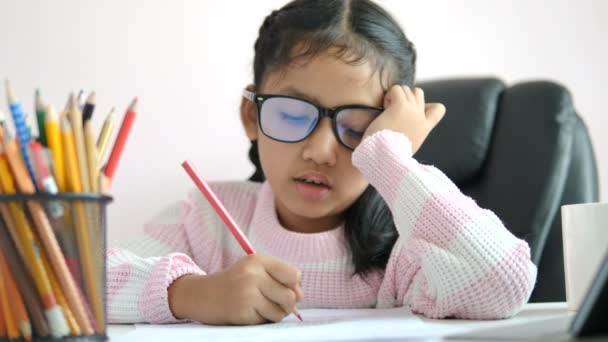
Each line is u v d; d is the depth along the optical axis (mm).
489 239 757
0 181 512
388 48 946
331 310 876
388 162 829
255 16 1567
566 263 773
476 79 1316
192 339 579
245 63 1560
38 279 513
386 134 857
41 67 1487
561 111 1228
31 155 500
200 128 1540
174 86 1532
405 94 933
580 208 752
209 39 1548
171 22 1534
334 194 926
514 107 1274
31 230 510
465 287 733
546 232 1194
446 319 744
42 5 1492
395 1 1618
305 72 916
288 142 918
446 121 1296
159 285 760
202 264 1052
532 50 1694
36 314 516
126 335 629
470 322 682
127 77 1518
